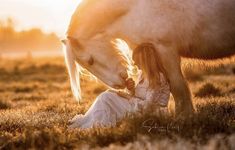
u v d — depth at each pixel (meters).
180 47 7.29
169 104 8.92
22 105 12.71
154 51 7.28
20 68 37.00
